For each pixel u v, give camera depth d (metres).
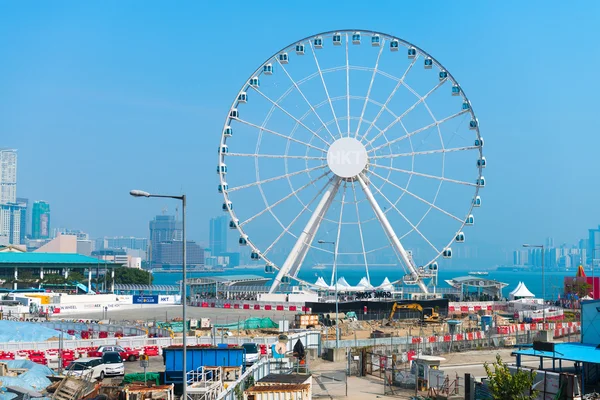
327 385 53.44
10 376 46.00
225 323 90.94
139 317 108.88
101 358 55.97
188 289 146.62
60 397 42.00
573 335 83.69
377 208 111.06
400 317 98.88
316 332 69.56
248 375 44.06
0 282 179.25
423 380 51.22
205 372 44.22
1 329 71.00
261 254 112.75
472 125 109.25
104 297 132.75
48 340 68.25
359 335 77.94
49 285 183.25
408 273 113.81
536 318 100.38
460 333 76.81
